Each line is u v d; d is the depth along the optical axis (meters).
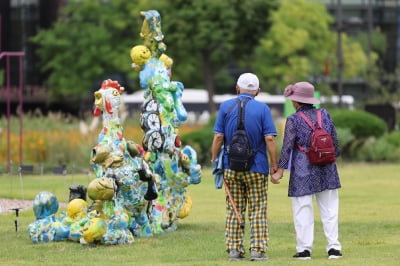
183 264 26.72
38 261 27.89
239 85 27.72
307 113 27.81
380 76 141.12
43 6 143.25
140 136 70.88
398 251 29.09
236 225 27.33
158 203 33.88
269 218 39.25
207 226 36.09
